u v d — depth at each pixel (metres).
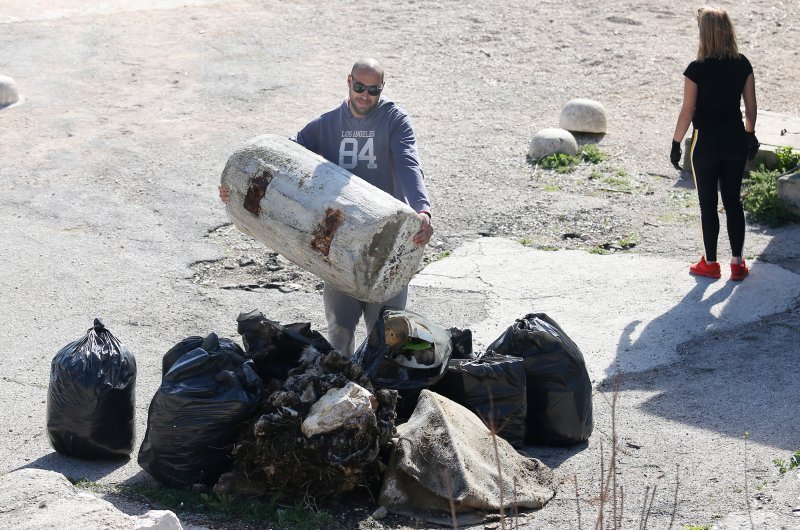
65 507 5.45
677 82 17.38
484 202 12.75
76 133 14.96
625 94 16.94
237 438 6.60
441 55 18.72
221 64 17.98
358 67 7.21
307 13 21.02
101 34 19.42
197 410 6.46
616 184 13.33
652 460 7.07
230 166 7.55
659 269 10.76
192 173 13.61
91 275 10.73
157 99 16.39
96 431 7.08
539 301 10.10
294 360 7.07
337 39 19.47
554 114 16.14
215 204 12.66
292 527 6.14
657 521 6.13
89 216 12.26
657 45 19.17
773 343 9.03
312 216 7.10
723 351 8.94
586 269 10.83
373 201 7.00
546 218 12.27
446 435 6.45
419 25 20.30
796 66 17.98
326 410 6.27
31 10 20.84
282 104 16.23
